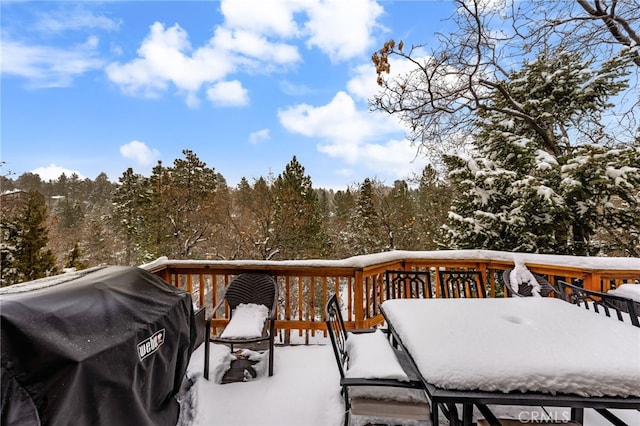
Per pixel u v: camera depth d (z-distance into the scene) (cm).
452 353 143
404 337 167
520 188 498
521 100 645
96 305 135
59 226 1922
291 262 331
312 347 308
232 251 1366
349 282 351
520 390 127
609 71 528
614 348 146
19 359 102
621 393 124
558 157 551
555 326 172
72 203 2281
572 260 319
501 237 552
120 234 1888
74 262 1371
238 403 219
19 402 98
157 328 157
